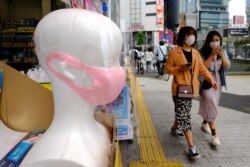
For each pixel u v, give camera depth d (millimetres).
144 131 5191
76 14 1289
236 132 5109
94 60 1263
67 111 1349
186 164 3801
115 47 1328
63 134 1332
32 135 1845
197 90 3896
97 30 1256
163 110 6848
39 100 2031
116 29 1365
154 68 15969
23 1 6555
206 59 4391
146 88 10414
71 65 1261
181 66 3771
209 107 4289
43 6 5707
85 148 1299
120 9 4633
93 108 1425
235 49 18219
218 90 4324
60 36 1246
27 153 1431
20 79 2014
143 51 18266
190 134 3934
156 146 4426
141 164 3750
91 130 1388
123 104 4316
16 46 6070
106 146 1486
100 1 3268
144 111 6688
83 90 1304
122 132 4402
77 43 1240
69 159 1224
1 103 2018
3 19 6344
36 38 1329
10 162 1497
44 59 1313
